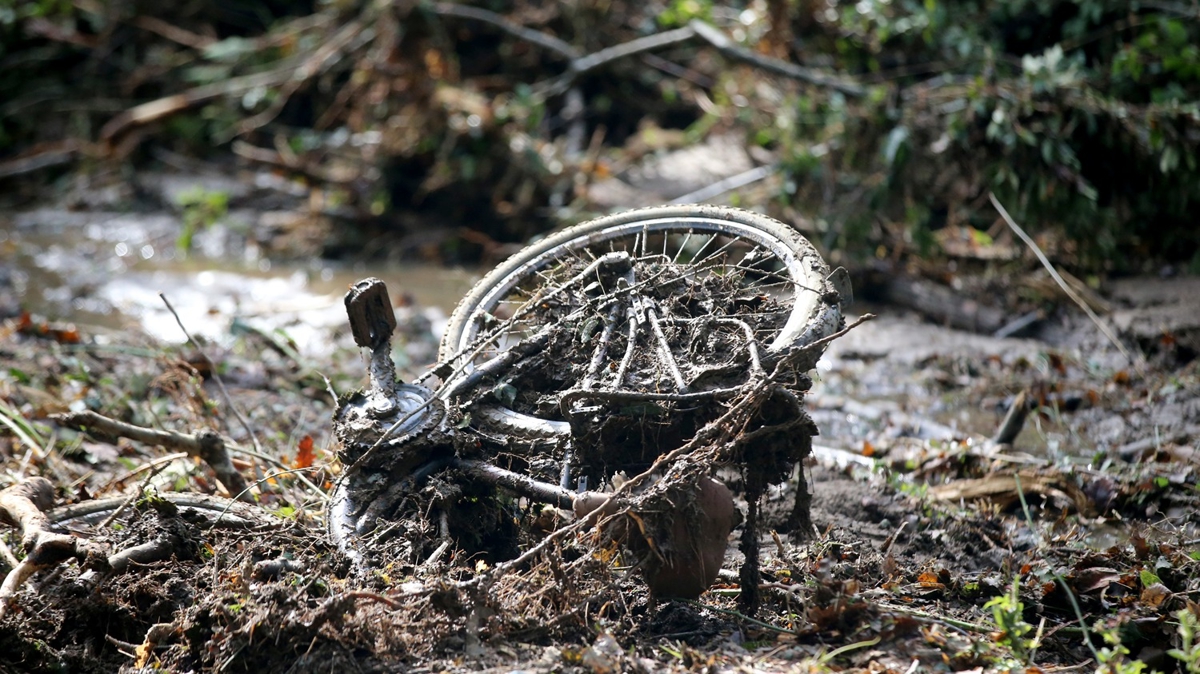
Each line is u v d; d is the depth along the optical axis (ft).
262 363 38.17
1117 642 17.49
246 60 71.15
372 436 20.63
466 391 21.61
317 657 17.19
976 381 37.58
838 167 49.39
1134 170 45.78
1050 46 53.88
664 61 65.00
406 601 17.76
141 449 30.04
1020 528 25.75
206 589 19.19
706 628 18.85
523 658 17.37
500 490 20.95
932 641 17.99
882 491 26.91
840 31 53.36
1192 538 24.75
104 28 74.64
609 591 18.78
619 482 21.56
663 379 18.98
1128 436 32.12
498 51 67.15
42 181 68.80
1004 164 44.93
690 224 23.82
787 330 19.60
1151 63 47.73
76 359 36.76
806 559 22.24
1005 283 44.91
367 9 63.82
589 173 56.44
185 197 61.62
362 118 62.44
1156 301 42.63
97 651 18.63
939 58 51.98
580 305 22.11
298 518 21.75
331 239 58.34
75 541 19.17
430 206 59.88
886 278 46.16
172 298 49.57
